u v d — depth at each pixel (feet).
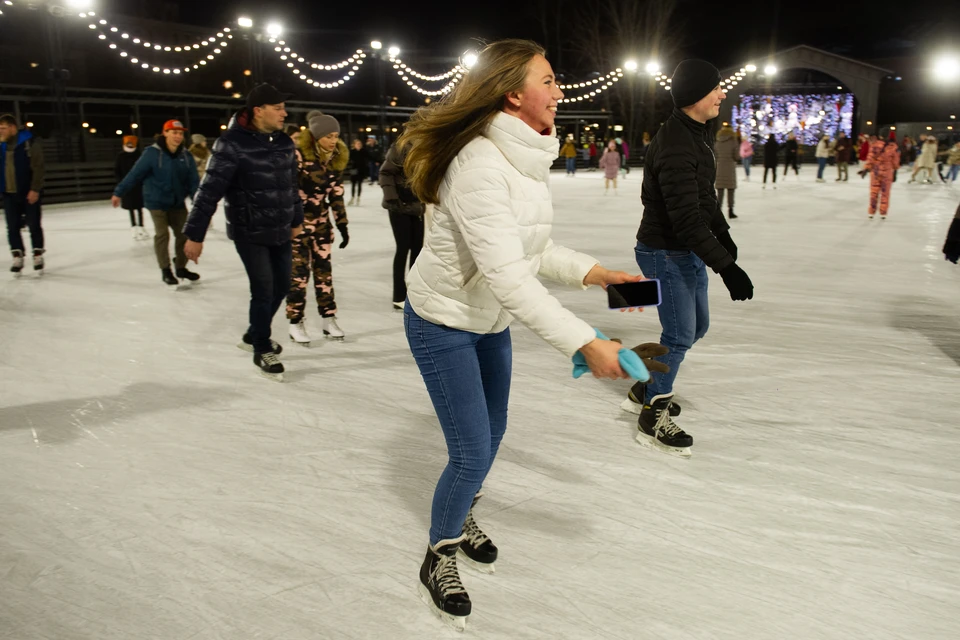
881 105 141.69
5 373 14.71
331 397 13.35
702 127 10.46
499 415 7.74
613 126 129.29
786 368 14.55
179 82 127.54
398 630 7.12
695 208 10.05
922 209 45.01
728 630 7.09
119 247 31.89
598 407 12.76
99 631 7.09
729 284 9.95
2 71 106.93
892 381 13.75
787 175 85.46
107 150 75.15
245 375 14.57
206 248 31.53
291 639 6.98
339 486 10.00
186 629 7.12
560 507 9.39
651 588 7.75
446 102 6.79
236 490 9.89
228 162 13.14
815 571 8.02
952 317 18.34
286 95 13.32
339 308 20.21
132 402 13.12
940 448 10.95
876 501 9.46
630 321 18.42
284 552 8.43
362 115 103.40
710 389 13.46
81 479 10.21
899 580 7.86
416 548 8.53
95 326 18.33
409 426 12.04
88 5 57.72
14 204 24.47
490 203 6.36
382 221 42.55
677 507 9.37
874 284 22.43
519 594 7.66
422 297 7.02
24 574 8.00
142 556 8.34
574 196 59.41
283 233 13.84
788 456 10.75
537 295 6.37
